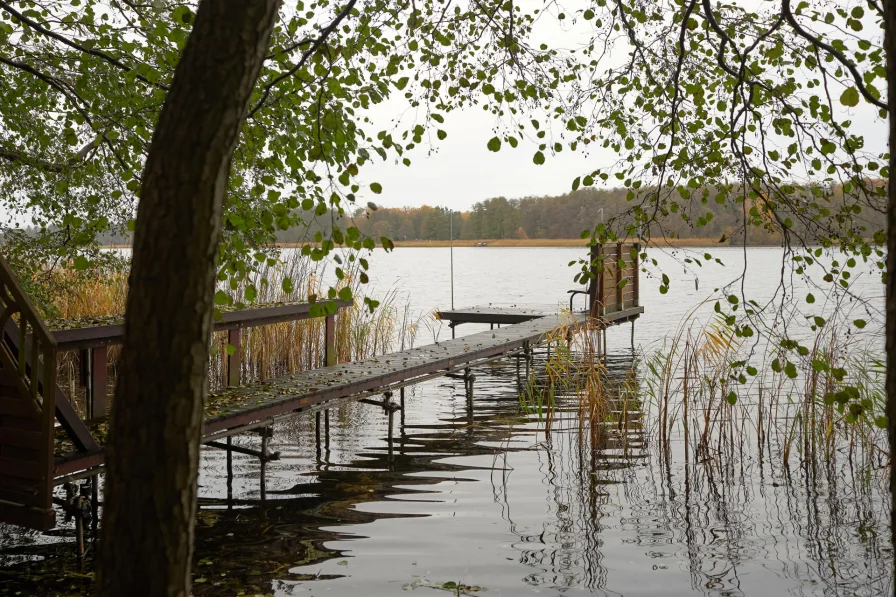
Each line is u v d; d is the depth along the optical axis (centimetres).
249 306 770
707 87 489
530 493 616
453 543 506
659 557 480
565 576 450
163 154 238
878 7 387
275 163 507
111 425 239
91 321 666
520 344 1096
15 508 443
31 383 447
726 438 754
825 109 429
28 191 715
